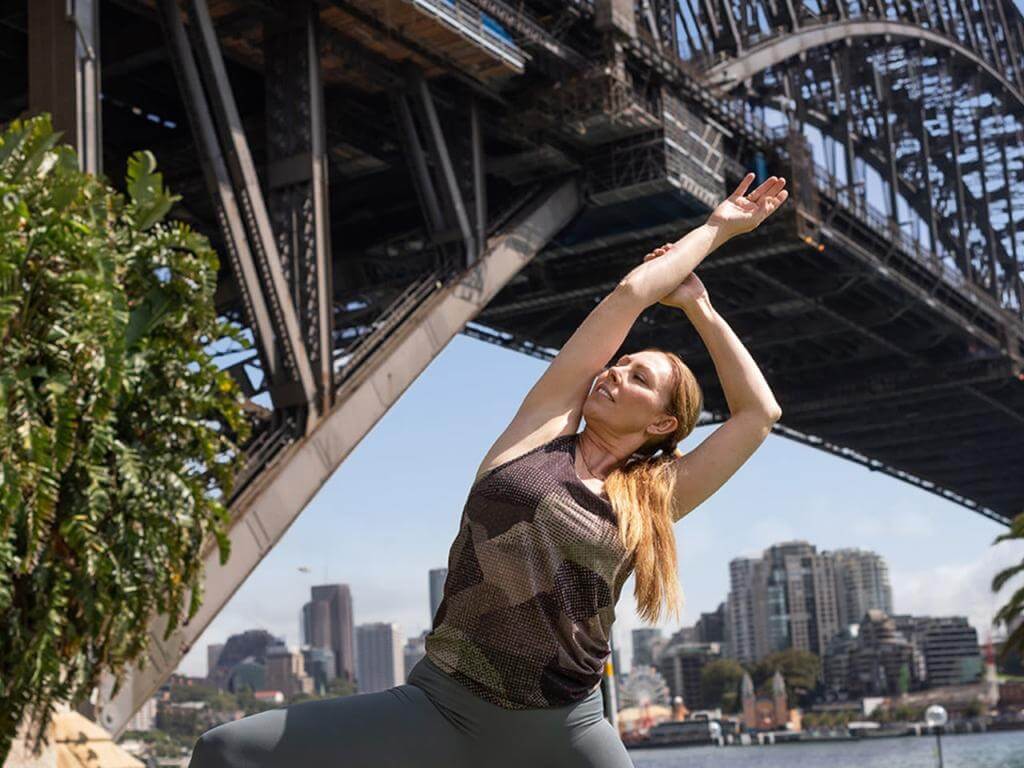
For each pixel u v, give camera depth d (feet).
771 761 448.24
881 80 189.78
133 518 41.81
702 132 113.91
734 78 138.10
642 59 103.45
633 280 9.39
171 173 107.14
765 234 134.00
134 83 99.04
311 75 79.82
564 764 8.59
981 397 204.23
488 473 8.86
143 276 44.45
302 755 8.04
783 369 190.49
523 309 143.33
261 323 70.49
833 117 171.83
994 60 228.84
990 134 226.38
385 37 84.58
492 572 8.54
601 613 8.71
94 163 58.44
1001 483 275.39
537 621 8.47
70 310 39.73
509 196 109.40
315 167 77.51
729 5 141.08
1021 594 139.85
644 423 9.14
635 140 105.50
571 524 8.57
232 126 71.10
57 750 46.52
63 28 58.65
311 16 80.59
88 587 40.47
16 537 39.37
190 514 43.57
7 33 90.27
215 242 115.75
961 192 211.82
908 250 158.71
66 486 40.24
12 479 36.42
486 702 8.42
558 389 9.22
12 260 38.63
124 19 88.43
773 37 152.76
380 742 8.22
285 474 68.39
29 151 42.73
